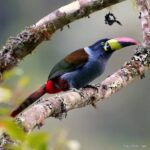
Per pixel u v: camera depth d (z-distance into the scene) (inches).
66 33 1376.7
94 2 378.3
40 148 205.3
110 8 394.3
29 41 376.2
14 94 223.5
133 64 360.5
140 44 372.5
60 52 1381.6
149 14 377.7
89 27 1327.5
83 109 1211.9
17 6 1596.9
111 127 1244.5
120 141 1221.1
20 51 376.5
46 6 1571.1
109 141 1209.4
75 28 1362.0
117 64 1155.3
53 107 299.0
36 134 203.5
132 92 1267.2
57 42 1387.8
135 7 381.1
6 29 1596.9
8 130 201.3
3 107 209.9
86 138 1191.6
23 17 1590.8
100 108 1248.2
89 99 332.5
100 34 1291.8
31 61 1327.5
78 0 380.5
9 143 237.6
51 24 379.2
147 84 1263.5
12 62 374.3
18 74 227.1
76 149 230.7
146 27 375.9
